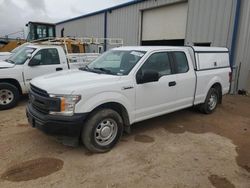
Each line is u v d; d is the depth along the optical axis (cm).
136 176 338
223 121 604
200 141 470
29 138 458
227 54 698
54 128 365
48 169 350
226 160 395
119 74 436
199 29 1102
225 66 689
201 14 1083
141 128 534
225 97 913
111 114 406
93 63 528
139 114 455
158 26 1355
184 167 367
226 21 981
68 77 423
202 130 534
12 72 659
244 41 958
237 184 328
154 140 467
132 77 435
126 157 393
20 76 675
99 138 403
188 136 495
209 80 617
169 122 581
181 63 541
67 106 363
